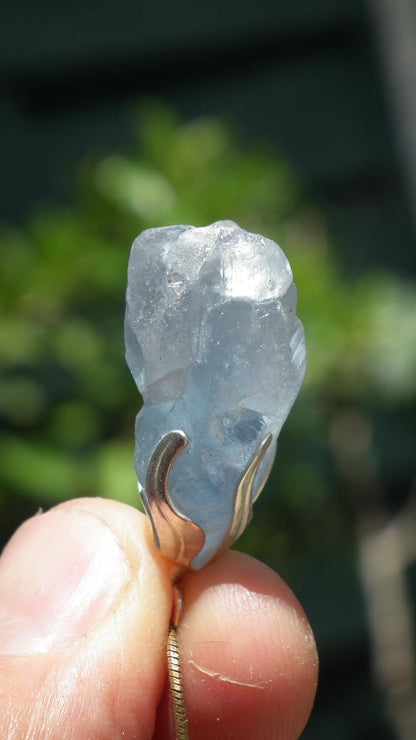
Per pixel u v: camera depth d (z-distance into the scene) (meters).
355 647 0.26
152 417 0.14
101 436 0.21
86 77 0.30
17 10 0.30
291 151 0.30
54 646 0.14
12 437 0.20
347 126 0.30
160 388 0.13
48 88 0.30
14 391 0.21
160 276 0.13
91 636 0.14
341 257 0.29
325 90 0.30
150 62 0.30
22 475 0.19
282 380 0.13
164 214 0.20
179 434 0.13
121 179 0.20
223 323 0.13
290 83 0.30
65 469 0.19
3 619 0.14
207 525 0.14
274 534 0.24
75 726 0.13
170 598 0.14
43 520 0.15
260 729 0.14
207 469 0.14
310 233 0.25
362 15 0.30
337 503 0.25
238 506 0.14
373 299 0.21
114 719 0.14
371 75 0.30
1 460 0.19
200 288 0.13
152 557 0.14
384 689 0.23
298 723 0.14
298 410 0.21
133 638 0.14
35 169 0.28
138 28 0.30
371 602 0.23
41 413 0.22
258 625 0.14
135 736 0.14
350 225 0.29
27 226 0.28
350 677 0.26
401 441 0.27
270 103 0.30
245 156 0.26
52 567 0.15
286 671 0.14
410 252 0.29
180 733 0.14
